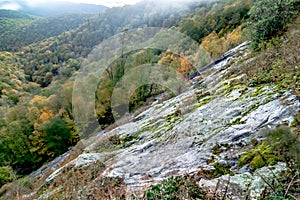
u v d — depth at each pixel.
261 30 6.79
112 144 4.88
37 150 17.41
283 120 2.88
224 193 2.19
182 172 3.02
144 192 2.79
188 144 3.73
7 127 19.11
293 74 3.93
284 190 1.97
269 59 5.14
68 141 15.30
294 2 6.23
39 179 9.26
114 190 3.52
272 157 2.41
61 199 4.48
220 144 3.21
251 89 4.38
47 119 15.58
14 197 8.32
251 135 3.03
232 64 7.09
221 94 4.88
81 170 5.06
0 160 18.08
